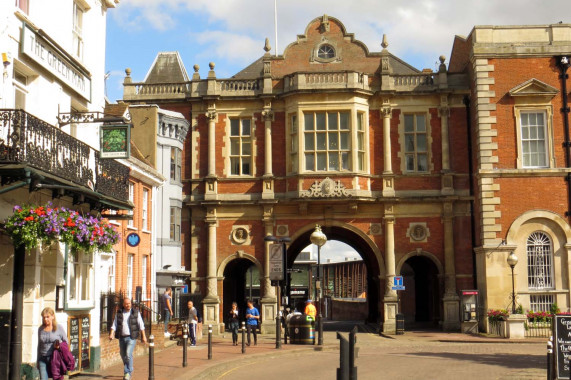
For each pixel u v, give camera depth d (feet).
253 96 129.59
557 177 121.39
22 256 51.24
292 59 132.05
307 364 73.05
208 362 72.23
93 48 67.56
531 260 120.57
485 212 120.98
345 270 293.23
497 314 114.21
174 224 123.44
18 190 50.83
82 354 61.05
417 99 128.98
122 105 95.71
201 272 128.47
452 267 124.98
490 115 122.72
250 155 129.80
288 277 143.02
